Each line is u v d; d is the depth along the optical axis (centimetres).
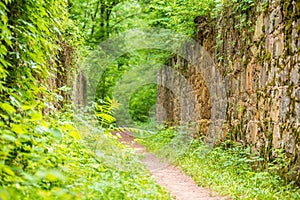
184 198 544
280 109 574
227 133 831
